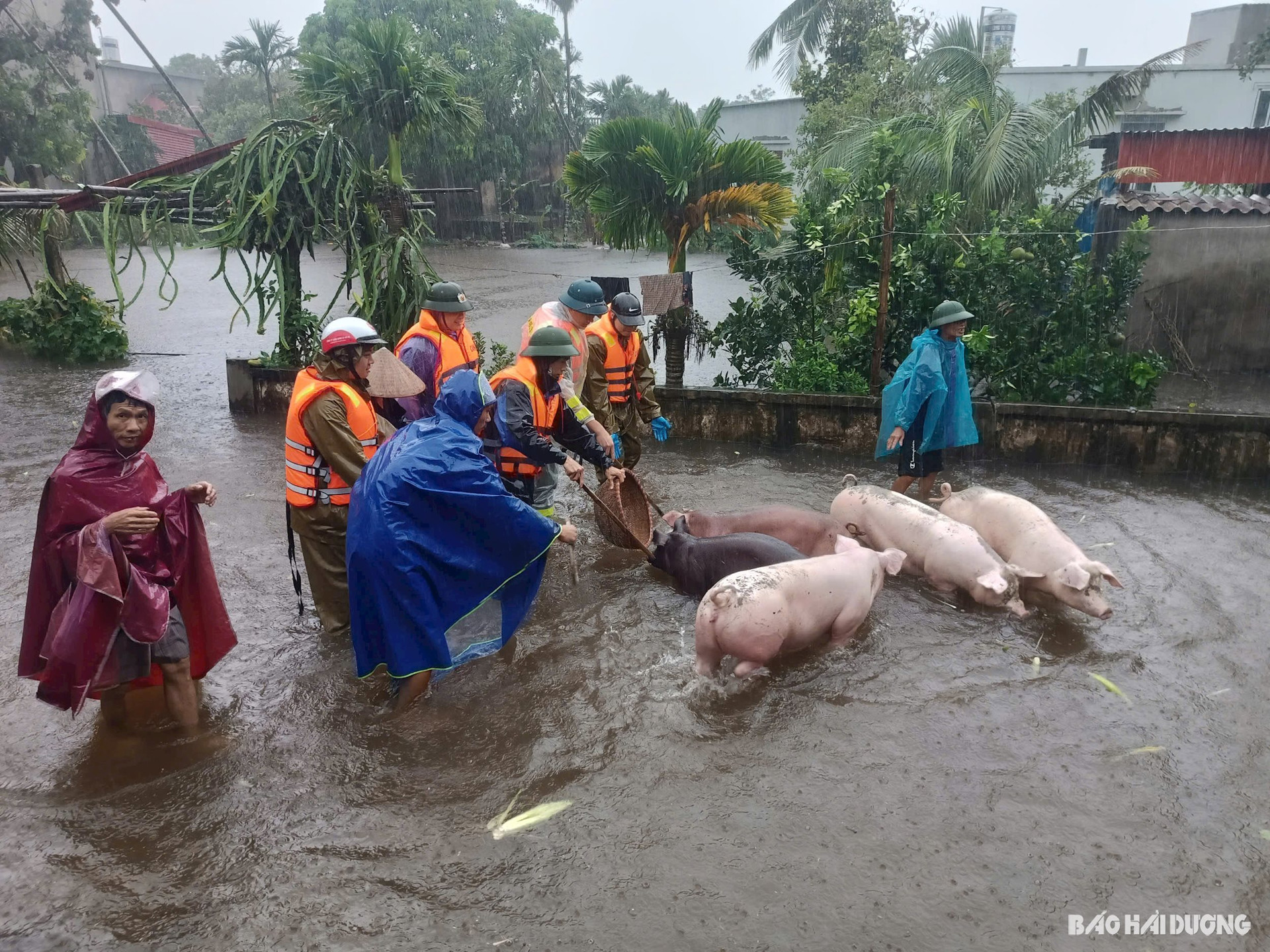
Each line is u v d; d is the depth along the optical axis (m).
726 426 8.87
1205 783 3.62
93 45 32.25
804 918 2.94
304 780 3.67
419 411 5.82
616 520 5.36
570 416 5.84
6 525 6.47
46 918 2.95
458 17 37.91
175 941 2.87
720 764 3.76
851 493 5.85
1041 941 2.84
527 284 22.23
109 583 3.46
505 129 38.81
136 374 3.58
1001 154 11.77
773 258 9.31
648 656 4.65
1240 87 21.11
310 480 4.64
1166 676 4.44
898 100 17.47
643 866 3.18
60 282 13.80
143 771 3.72
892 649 4.74
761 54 21.39
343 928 2.92
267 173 9.37
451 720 4.10
